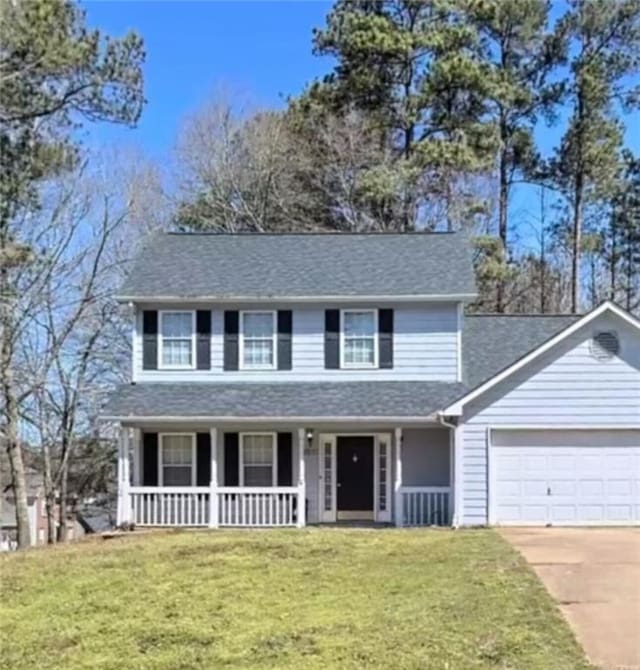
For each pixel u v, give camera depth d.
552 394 19.75
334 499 21.80
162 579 13.16
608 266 39.41
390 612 10.50
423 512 20.52
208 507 20.75
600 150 35.34
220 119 36.88
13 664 9.11
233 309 22.12
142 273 22.72
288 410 20.52
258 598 11.65
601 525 19.33
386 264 23.16
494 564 13.47
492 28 35.50
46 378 26.95
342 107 35.50
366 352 21.95
